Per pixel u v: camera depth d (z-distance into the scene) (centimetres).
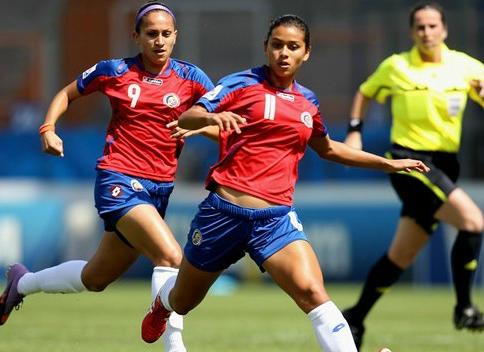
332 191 6650
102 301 5509
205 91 2698
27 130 7556
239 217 2180
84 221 6800
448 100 3412
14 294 2975
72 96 2686
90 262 2736
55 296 6022
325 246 6625
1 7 7819
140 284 6906
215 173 2223
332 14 7656
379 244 6562
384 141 6944
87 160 7100
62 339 3478
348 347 2125
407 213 3394
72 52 7788
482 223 3334
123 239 2638
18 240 6738
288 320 4422
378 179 6919
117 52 7806
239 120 2036
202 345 3328
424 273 6575
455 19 7406
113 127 2670
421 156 3412
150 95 2641
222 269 2272
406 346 3353
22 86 7756
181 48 7744
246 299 5762
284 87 2217
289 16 2184
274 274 2172
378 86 3497
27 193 7075
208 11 7731
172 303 2388
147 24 2622
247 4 7725
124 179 2612
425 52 3447
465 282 3331
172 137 2456
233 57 7756
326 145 2330
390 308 5166
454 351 3184
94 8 7788
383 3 7600
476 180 7000
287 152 2202
